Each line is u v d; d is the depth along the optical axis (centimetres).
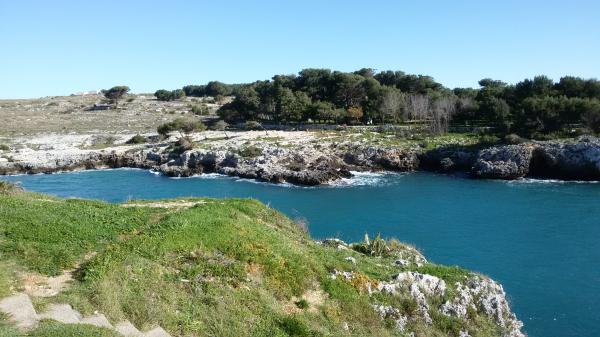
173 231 2303
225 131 13688
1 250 1920
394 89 14550
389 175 9656
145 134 14000
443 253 4766
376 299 2470
